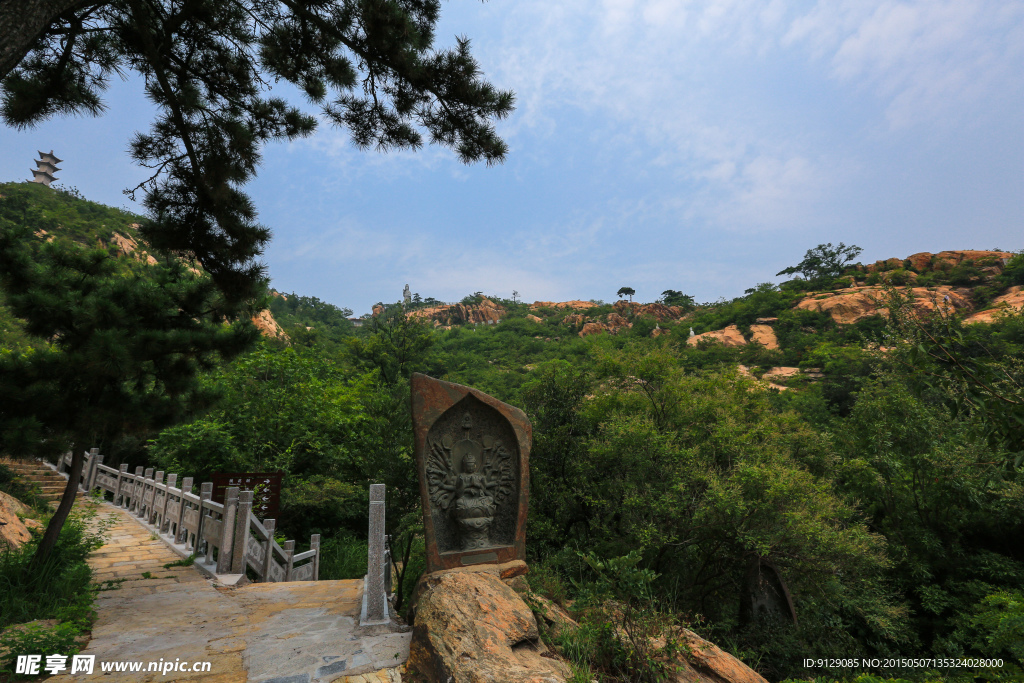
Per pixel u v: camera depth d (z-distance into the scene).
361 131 7.26
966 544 14.74
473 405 6.91
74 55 5.89
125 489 13.05
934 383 5.10
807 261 102.19
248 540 8.35
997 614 7.87
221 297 7.88
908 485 15.02
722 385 15.53
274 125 7.06
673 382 14.20
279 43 6.45
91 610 5.82
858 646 11.04
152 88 6.18
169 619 5.77
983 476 12.20
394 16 5.63
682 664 5.31
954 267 67.56
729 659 5.72
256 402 15.96
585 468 10.14
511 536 6.80
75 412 6.40
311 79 6.81
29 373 6.27
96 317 6.62
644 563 10.62
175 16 5.80
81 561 7.39
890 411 16.02
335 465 15.79
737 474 10.14
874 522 16.55
